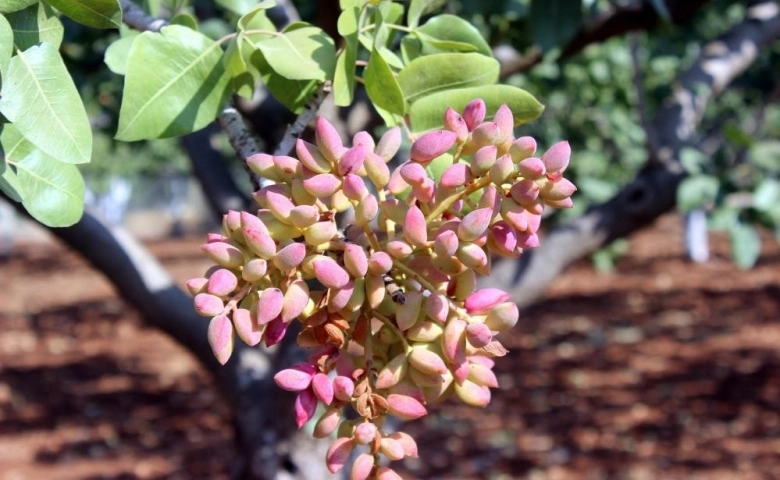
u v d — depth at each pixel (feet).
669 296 42.78
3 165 3.07
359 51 5.28
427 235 2.99
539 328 37.32
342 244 2.95
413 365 2.93
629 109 16.83
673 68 17.22
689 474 22.35
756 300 40.98
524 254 8.75
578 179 10.94
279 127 7.76
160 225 84.64
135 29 4.17
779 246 54.95
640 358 32.42
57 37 3.02
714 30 15.84
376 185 2.99
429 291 3.04
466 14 6.94
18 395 29.68
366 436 2.93
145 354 35.01
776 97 21.06
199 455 24.68
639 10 7.75
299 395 2.94
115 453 24.84
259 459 8.64
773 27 10.34
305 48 3.48
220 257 2.82
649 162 8.96
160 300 8.54
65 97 2.89
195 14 8.53
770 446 23.85
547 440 25.00
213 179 9.90
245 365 9.12
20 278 54.80
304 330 3.00
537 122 17.04
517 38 7.91
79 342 37.17
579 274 49.42
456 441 25.17
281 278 2.87
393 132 3.09
